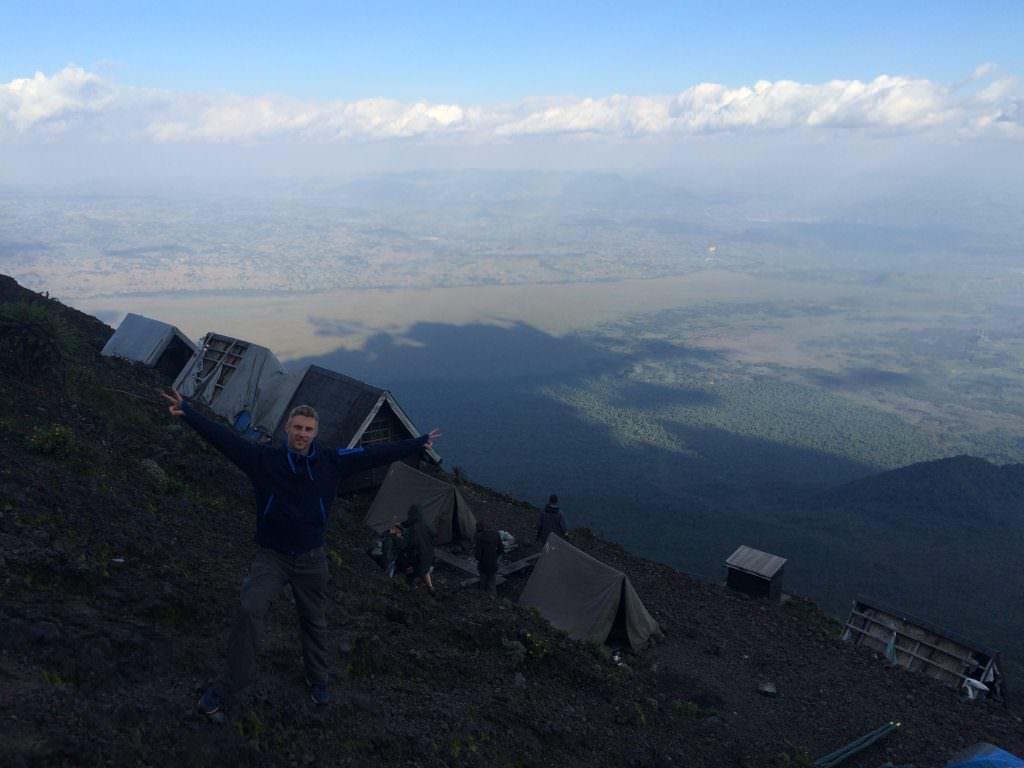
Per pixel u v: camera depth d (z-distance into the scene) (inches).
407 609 439.8
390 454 244.5
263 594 232.1
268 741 236.8
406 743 269.4
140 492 501.4
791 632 771.4
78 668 236.5
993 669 810.8
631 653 639.8
